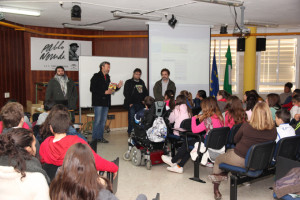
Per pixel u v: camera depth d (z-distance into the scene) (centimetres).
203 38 662
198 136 363
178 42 647
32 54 760
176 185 363
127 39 852
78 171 128
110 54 855
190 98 525
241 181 299
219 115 361
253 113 287
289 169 246
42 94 780
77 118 673
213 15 590
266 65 825
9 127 225
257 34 744
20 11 512
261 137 283
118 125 716
